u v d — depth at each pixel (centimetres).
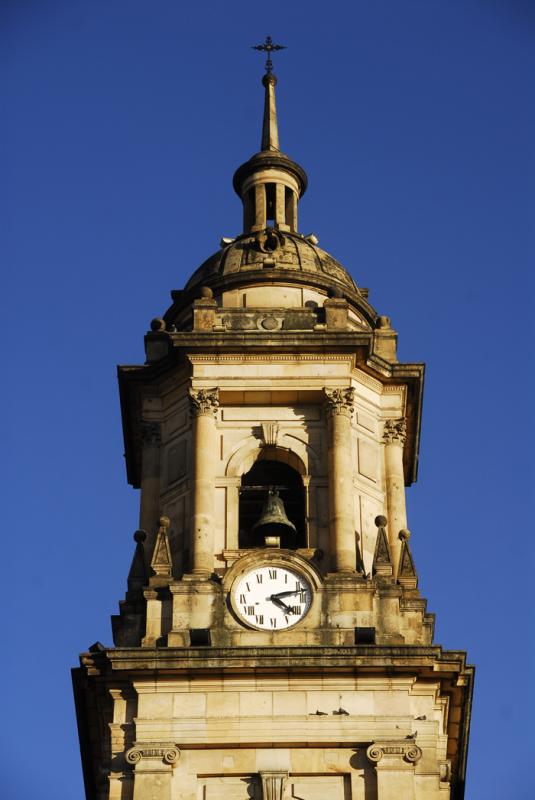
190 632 7994
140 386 8900
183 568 8381
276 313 8931
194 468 8488
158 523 8531
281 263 9238
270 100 10288
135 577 8312
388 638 8012
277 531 8469
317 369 8725
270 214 9900
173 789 7694
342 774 7744
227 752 7781
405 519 8681
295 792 7706
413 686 7931
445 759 8006
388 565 8250
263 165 9850
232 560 8306
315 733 7788
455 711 8106
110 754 7838
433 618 8206
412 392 8962
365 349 8781
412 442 9075
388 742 7756
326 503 8475
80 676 8038
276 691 7869
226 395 8688
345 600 8094
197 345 8738
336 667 7881
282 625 8038
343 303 8944
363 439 8775
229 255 9344
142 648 7906
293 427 8662
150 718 7819
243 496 8706
